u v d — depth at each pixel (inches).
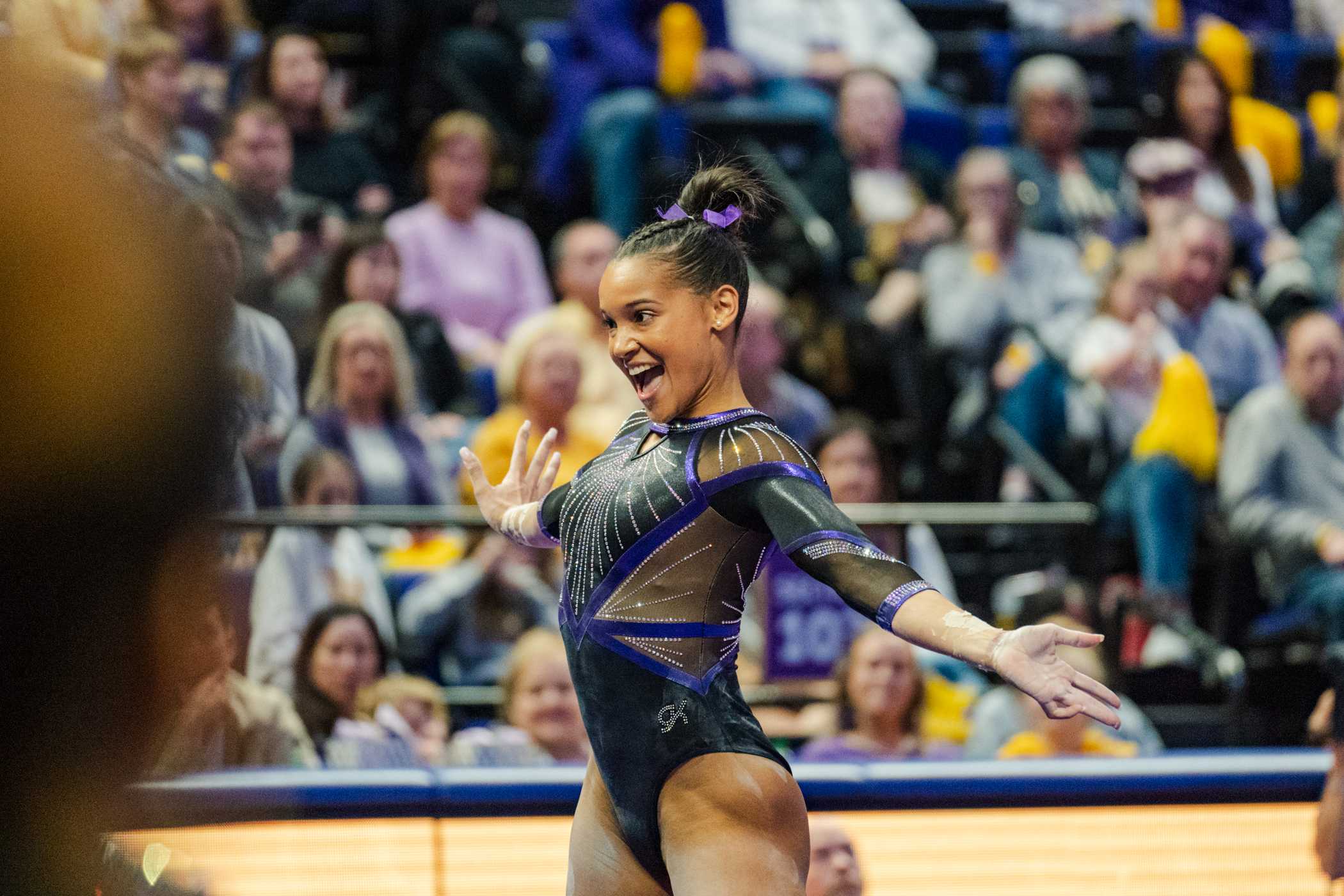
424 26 1058.7
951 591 652.1
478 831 426.9
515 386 668.7
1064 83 996.6
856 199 979.9
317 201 808.9
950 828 441.7
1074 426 781.3
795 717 565.0
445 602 608.1
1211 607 765.3
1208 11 1309.1
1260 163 1055.0
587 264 750.5
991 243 853.8
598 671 282.2
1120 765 450.6
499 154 905.5
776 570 565.3
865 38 1124.5
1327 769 453.4
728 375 288.8
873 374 868.0
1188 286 811.4
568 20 1126.4
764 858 268.8
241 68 879.1
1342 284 916.0
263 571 537.3
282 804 317.1
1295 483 692.7
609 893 292.7
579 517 291.6
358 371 632.4
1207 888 443.5
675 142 949.2
